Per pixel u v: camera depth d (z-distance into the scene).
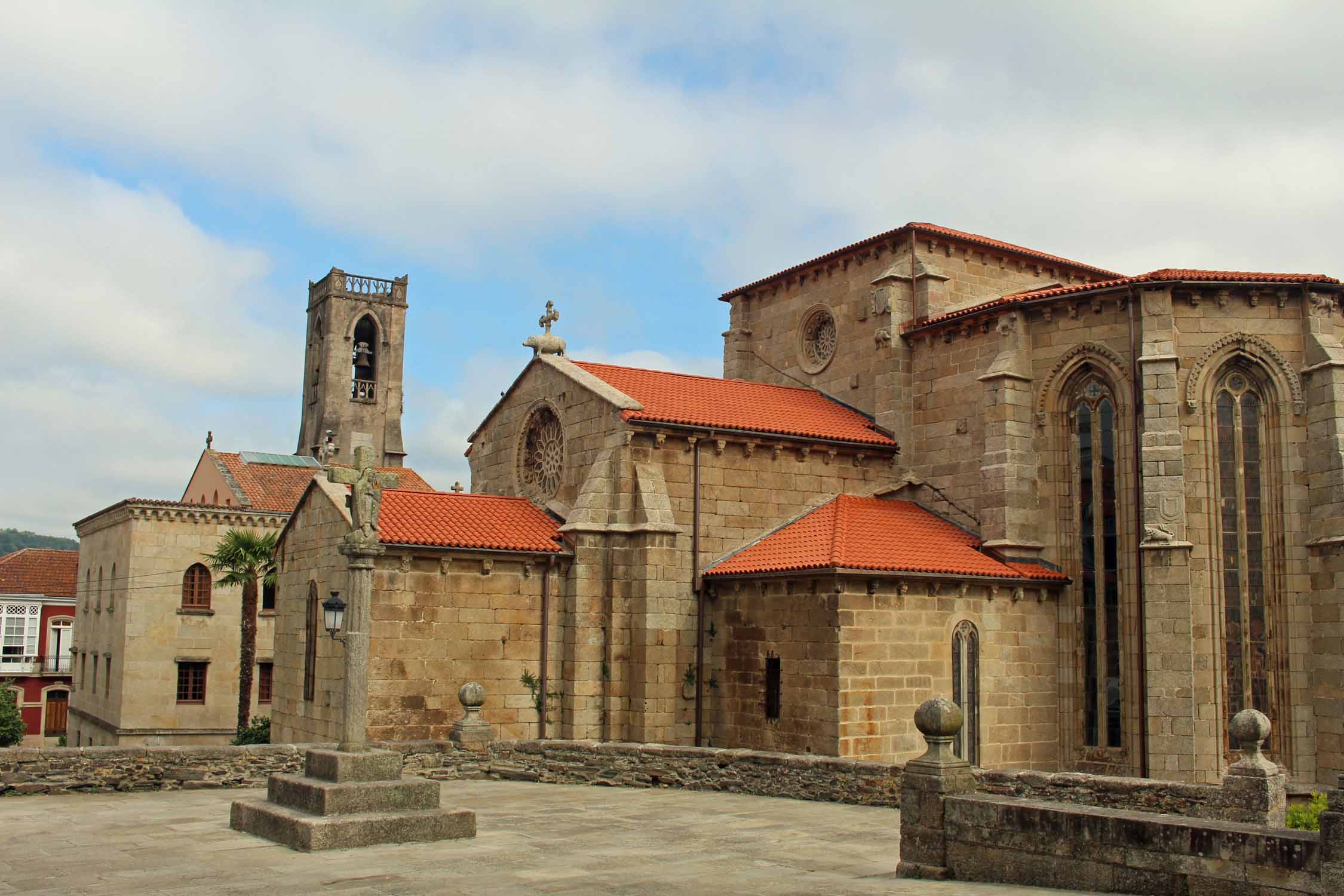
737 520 35.34
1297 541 31.88
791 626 31.48
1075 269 42.94
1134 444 33.03
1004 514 34.44
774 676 32.00
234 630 57.62
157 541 56.44
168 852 17.83
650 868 16.94
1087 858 14.38
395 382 94.69
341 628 25.47
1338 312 33.22
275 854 17.73
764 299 46.16
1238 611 32.06
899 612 31.05
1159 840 13.67
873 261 40.97
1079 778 20.94
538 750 28.56
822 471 37.22
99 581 62.22
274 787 20.20
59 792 23.97
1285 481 32.12
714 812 22.77
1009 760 32.72
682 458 34.78
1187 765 30.58
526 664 32.50
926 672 31.33
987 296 40.97
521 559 32.53
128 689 55.03
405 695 30.61
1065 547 34.44
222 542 57.56
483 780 28.45
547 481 38.31
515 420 40.03
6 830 19.72
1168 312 32.62
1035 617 33.88
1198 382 32.53
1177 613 31.05
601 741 32.88
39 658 78.06
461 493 36.19
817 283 43.41
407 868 16.70
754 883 15.80
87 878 15.88
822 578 30.50
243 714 49.88
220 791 24.88
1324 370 31.70
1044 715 33.66
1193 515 32.06
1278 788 17.72
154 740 55.22
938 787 16.22
